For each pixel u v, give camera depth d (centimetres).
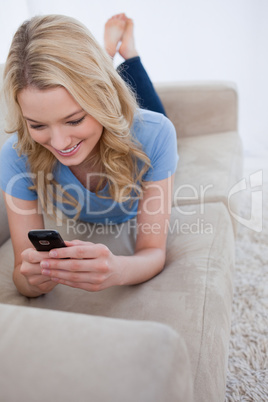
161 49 250
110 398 40
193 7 238
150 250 98
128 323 48
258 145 266
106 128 84
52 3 246
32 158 94
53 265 78
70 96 74
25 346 46
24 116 77
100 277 78
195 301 85
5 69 78
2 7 210
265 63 246
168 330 47
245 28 239
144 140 98
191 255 102
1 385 43
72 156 83
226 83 180
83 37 78
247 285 142
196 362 73
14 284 99
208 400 70
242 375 110
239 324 127
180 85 179
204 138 179
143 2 241
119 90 87
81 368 43
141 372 42
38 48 72
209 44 245
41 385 42
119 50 171
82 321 49
